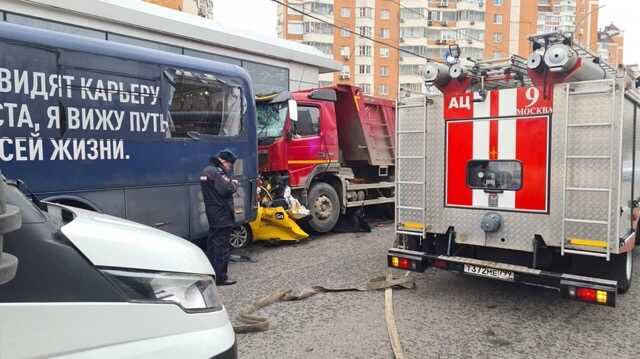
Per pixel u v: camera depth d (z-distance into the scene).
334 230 10.64
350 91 10.80
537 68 5.01
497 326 4.91
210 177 6.37
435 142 5.86
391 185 11.73
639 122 5.62
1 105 5.05
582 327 4.87
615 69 5.90
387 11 65.06
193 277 2.25
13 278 1.68
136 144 6.23
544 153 5.08
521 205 5.25
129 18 11.94
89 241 1.95
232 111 7.56
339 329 4.82
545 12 83.94
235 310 5.43
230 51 14.95
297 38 63.88
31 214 1.88
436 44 66.00
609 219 4.66
